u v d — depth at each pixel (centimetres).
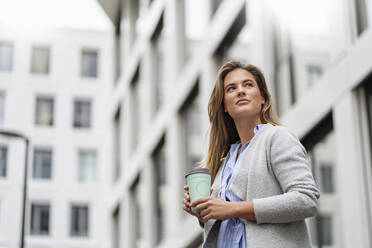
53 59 3809
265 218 282
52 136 3709
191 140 1622
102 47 3847
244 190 301
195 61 1546
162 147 1877
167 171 1794
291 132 304
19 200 3609
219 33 1387
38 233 3572
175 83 1722
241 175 303
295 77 1020
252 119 324
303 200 280
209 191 308
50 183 3650
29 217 3584
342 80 883
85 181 3678
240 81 328
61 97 3762
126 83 2364
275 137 301
